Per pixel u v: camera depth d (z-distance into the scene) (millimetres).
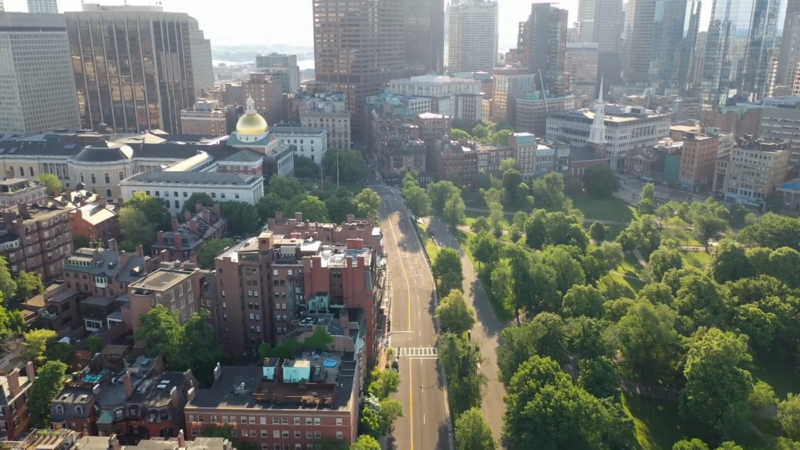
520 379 166750
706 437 174125
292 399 150500
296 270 193000
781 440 154250
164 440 133625
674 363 188375
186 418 149375
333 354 169625
